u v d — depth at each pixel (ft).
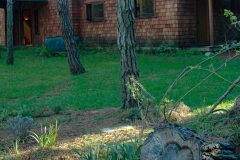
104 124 27.66
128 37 29.17
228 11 17.84
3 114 32.12
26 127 24.38
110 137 24.08
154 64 56.08
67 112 32.83
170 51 65.36
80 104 35.42
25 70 58.03
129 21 28.99
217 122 17.87
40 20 89.35
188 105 31.63
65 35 52.85
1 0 86.07
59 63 64.08
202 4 69.97
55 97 40.14
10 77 52.85
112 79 47.88
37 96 41.78
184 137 14.03
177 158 14.21
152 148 15.42
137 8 71.92
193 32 68.18
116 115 29.43
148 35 70.28
